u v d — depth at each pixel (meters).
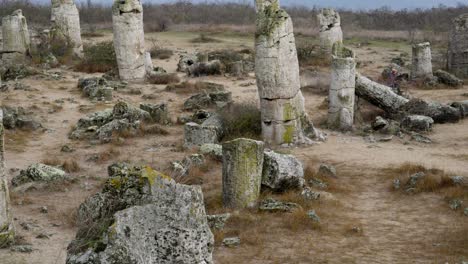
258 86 18.28
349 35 56.31
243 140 12.13
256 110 20.14
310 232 10.80
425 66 29.95
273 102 18.09
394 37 55.47
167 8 84.94
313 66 35.06
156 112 21.39
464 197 12.59
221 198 12.65
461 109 22.19
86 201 8.54
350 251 9.90
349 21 71.31
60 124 21.19
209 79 31.98
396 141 19.05
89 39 50.16
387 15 74.94
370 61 38.91
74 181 13.88
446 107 21.55
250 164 12.12
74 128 20.11
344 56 21.16
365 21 71.62
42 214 11.42
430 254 9.73
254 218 11.29
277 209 11.78
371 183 14.59
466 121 21.77
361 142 19.00
